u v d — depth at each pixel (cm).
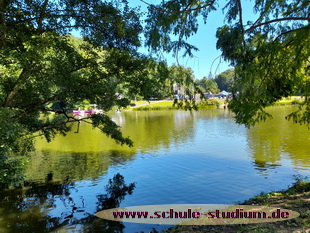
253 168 1238
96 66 883
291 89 686
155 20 574
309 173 1125
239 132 2489
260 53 570
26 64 643
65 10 783
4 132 568
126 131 2875
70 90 794
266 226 508
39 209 833
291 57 706
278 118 3469
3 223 734
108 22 825
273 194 798
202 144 1966
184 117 4562
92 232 665
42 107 980
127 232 652
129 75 868
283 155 1491
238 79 603
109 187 1045
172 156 1591
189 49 578
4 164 910
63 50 791
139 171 1277
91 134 2717
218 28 590
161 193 944
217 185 1002
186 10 511
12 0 713
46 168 1372
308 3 550
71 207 847
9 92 810
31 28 754
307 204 619
